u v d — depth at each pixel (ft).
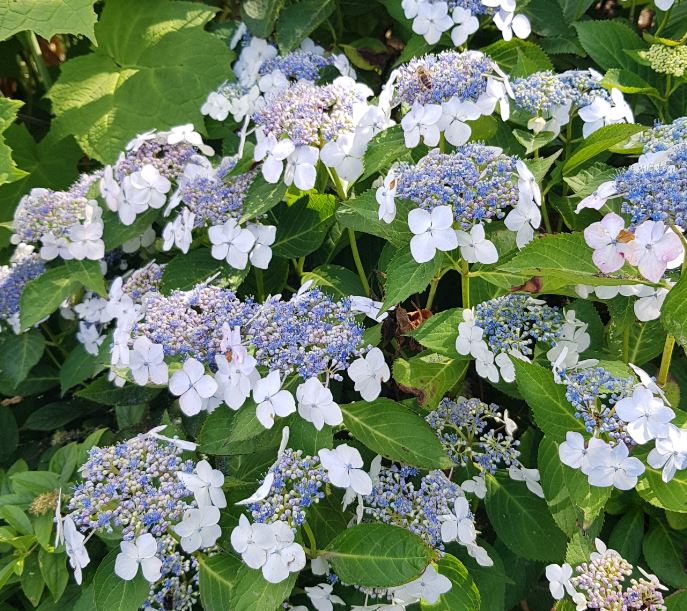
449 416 1.87
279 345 1.57
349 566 1.53
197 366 1.62
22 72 3.21
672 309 1.42
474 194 1.56
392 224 1.71
